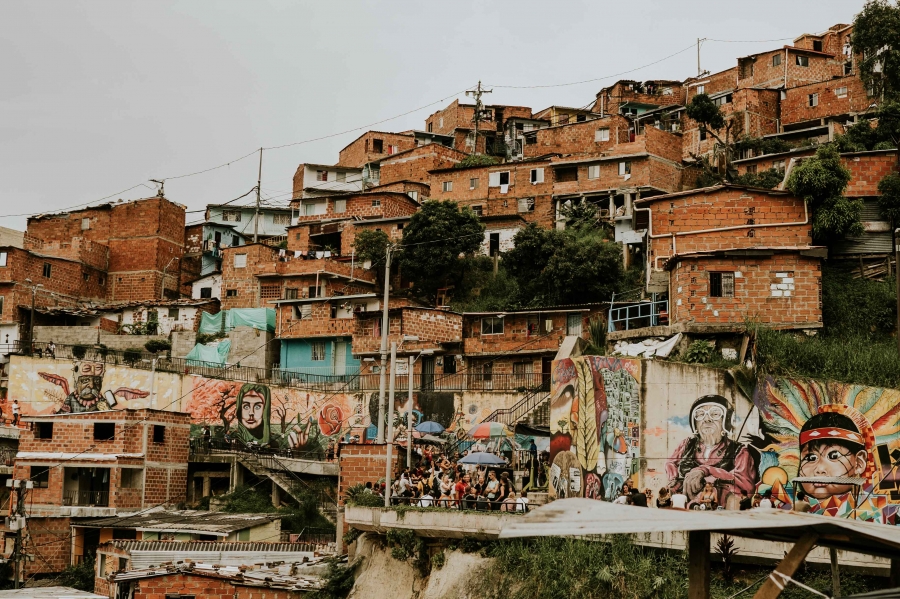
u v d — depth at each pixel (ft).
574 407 103.14
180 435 168.04
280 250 234.38
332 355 199.41
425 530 93.35
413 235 217.97
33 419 163.63
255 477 169.78
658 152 227.81
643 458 95.14
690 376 95.35
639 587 75.05
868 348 102.58
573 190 229.66
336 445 171.22
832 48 261.03
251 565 118.52
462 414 160.56
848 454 89.92
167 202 262.06
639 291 178.29
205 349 215.31
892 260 126.93
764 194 127.65
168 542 128.67
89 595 102.22
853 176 133.49
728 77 268.41
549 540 82.74
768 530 41.24
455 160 270.87
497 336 176.04
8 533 154.71
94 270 254.06
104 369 190.39
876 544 39.70
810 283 114.62
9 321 226.58
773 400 93.04
